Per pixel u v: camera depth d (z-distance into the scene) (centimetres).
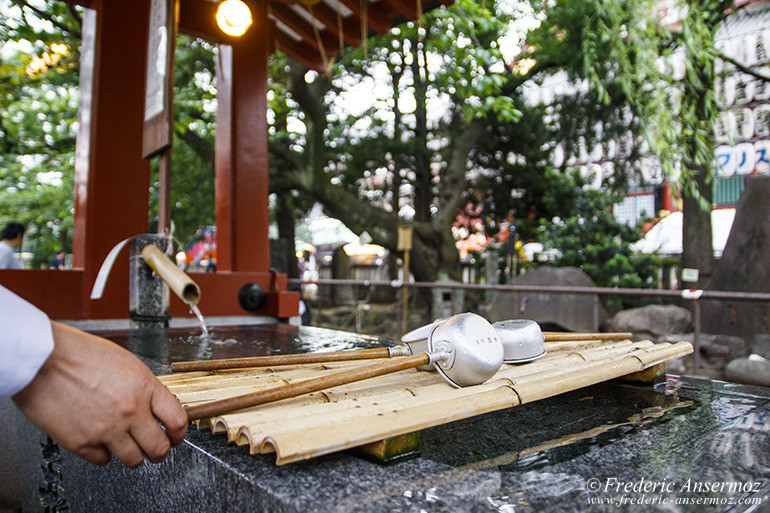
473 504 82
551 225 1219
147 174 386
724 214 1452
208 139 1145
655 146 766
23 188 1411
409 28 934
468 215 1527
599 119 1178
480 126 1265
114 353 77
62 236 1538
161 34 303
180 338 294
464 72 809
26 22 834
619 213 1562
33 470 206
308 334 324
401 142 1341
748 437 123
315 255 2117
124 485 137
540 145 1357
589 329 746
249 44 455
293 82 956
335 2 495
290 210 1371
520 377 135
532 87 1432
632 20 782
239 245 442
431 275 1230
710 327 739
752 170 1274
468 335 125
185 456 110
